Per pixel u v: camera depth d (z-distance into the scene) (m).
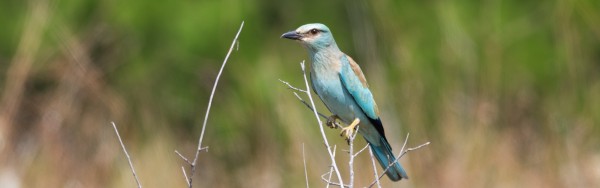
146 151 14.30
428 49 16.06
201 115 16.75
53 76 15.56
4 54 16.80
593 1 16.84
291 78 16.56
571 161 13.91
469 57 15.33
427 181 13.29
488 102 14.40
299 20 17.52
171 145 15.09
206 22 17.20
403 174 9.27
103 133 14.96
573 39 16.48
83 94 15.46
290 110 14.12
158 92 17.00
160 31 17.36
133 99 16.52
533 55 16.59
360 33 16.30
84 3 17.12
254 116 15.26
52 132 14.58
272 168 13.74
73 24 16.86
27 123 15.09
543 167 13.84
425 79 15.26
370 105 9.38
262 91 15.95
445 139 13.80
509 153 13.62
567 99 15.59
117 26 17.20
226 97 16.64
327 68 9.37
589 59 16.75
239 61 16.94
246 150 14.92
